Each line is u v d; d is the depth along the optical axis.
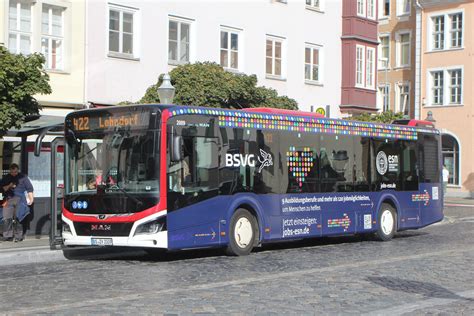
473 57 45.00
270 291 10.22
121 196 13.55
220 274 12.12
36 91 15.16
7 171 18.19
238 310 8.76
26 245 15.93
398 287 10.67
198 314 8.48
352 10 33.81
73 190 14.22
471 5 45.12
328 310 8.83
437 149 21.22
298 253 15.76
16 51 21.17
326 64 33.12
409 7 51.09
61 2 22.16
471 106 45.03
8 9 20.75
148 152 13.44
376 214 18.69
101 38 23.45
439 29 47.06
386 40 52.78
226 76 21.56
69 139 14.39
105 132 13.96
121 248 16.22
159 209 13.30
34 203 18.02
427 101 47.44
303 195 16.44
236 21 28.47
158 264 13.65
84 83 22.94
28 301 9.47
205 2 27.09
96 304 9.11
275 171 15.76
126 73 24.28
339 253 15.75
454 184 45.88
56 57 22.38
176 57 26.17
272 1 30.12
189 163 13.86
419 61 47.88
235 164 14.80
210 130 14.32
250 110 15.93
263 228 15.36
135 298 9.59
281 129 15.98
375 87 35.38
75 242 14.04
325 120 17.25
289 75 31.09
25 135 17.03
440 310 8.81
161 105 13.53
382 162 18.98
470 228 24.17
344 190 17.67
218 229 14.40
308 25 32.03
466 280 11.45
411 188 20.02
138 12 24.73
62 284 11.02
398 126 19.73
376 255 15.30
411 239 19.73
